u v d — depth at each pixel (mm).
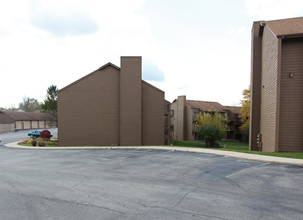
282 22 13711
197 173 7211
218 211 4102
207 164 8797
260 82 16516
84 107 22219
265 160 9117
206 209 4199
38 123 54500
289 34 10750
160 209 4223
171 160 9898
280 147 11250
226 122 37875
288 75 11109
